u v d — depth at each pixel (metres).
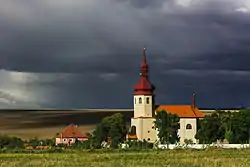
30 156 127.62
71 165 94.56
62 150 163.00
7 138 198.38
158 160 105.75
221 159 106.69
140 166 90.62
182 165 91.94
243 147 180.62
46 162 101.25
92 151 158.12
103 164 95.56
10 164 96.81
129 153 143.00
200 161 100.38
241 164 92.25
